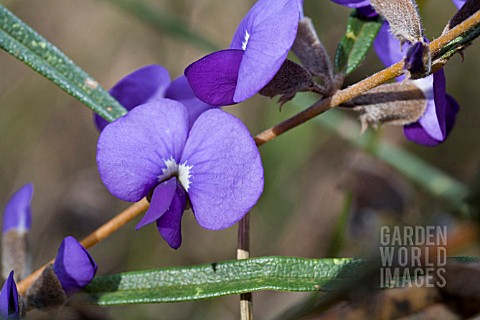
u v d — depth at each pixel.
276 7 0.14
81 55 0.31
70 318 0.16
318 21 0.27
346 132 0.21
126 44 0.31
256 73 0.14
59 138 0.30
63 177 0.30
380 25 0.16
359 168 0.19
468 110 0.27
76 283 0.15
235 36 0.14
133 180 0.14
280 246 0.26
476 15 0.14
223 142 0.14
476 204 0.16
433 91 0.15
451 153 0.26
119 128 0.14
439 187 0.20
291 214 0.26
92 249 0.25
